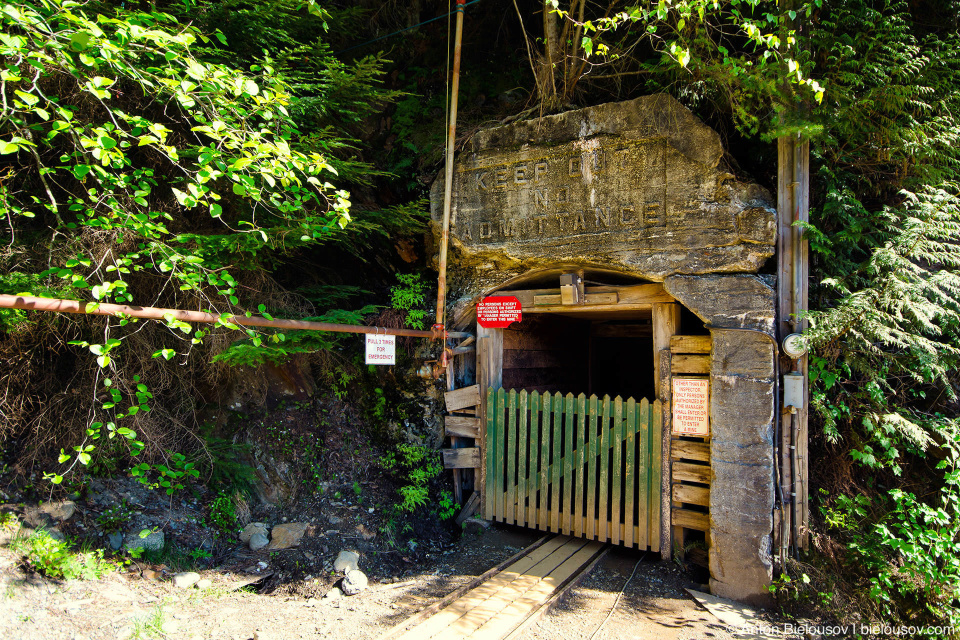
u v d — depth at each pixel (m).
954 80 5.00
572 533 6.06
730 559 4.86
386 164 7.05
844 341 4.89
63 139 4.55
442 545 6.09
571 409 5.94
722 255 5.03
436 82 7.50
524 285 6.58
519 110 6.83
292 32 5.39
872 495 5.25
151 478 5.18
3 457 4.59
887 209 5.02
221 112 3.92
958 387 5.48
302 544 5.30
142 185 3.68
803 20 4.98
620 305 5.70
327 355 6.54
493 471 6.39
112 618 3.75
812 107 4.95
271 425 6.13
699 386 5.20
